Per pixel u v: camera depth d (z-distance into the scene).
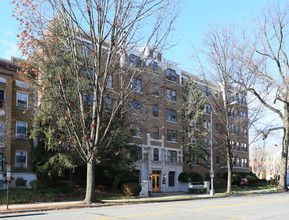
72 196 24.42
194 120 39.75
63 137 22.28
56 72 19.97
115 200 22.80
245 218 11.44
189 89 41.75
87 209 15.55
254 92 30.44
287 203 18.06
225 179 47.34
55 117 24.14
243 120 30.95
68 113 19.59
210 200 21.91
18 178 25.17
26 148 26.53
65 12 18.25
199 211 13.71
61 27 19.09
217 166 49.88
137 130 28.27
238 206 16.20
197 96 40.72
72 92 21.33
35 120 24.55
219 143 35.19
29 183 25.59
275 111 35.06
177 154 42.03
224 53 29.81
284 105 34.81
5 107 24.30
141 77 22.81
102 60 25.89
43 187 26.33
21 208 16.80
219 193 33.25
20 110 26.56
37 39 18.06
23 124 26.70
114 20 18.19
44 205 19.00
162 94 34.53
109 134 24.48
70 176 28.62
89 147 18.67
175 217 11.54
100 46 18.39
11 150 25.61
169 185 40.16
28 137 26.08
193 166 44.62
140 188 28.20
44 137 26.00
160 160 39.06
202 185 35.44
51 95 20.47
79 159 26.44
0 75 25.25
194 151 41.34
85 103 22.47
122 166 29.58
